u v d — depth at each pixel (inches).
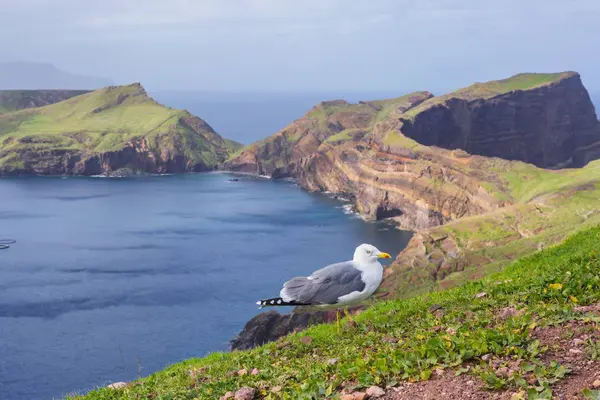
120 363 3838.6
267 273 6240.2
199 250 7362.2
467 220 7071.9
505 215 7155.5
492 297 586.9
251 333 3892.7
